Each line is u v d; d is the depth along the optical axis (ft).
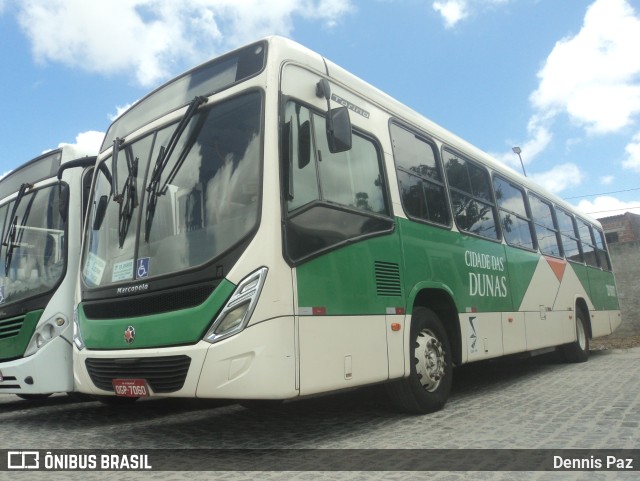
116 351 15.67
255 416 20.24
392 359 17.21
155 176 16.60
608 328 42.27
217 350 13.61
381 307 17.12
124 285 16.08
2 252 23.41
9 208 24.80
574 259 37.83
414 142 21.54
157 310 15.05
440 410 19.93
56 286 20.81
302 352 14.05
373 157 18.80
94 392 16.60
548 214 34.73
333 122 15.29
